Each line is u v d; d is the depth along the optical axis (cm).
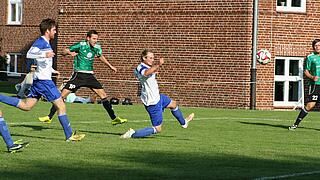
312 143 3017
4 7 9081
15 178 1998
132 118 4241
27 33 8925
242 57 5700
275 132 3494
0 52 9075
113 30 6278
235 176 2091
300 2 5856
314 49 3722
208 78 5838
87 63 3600
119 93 6269
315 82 3650
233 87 5738
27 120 3925
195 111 5150
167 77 6012
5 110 4703
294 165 2342
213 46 5809
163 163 2333
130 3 6197
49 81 2858
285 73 5822
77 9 6444
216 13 5788
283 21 5778
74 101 6197
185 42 5934
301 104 5838
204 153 2603
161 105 3039
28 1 8900
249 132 3459
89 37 3581
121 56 6250
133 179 2012
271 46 5738
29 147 2686
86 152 2567
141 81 3000
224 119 4291
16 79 8994
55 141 2903
